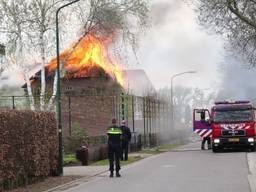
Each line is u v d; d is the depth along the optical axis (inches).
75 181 704.4
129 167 908.6
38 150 677.3
